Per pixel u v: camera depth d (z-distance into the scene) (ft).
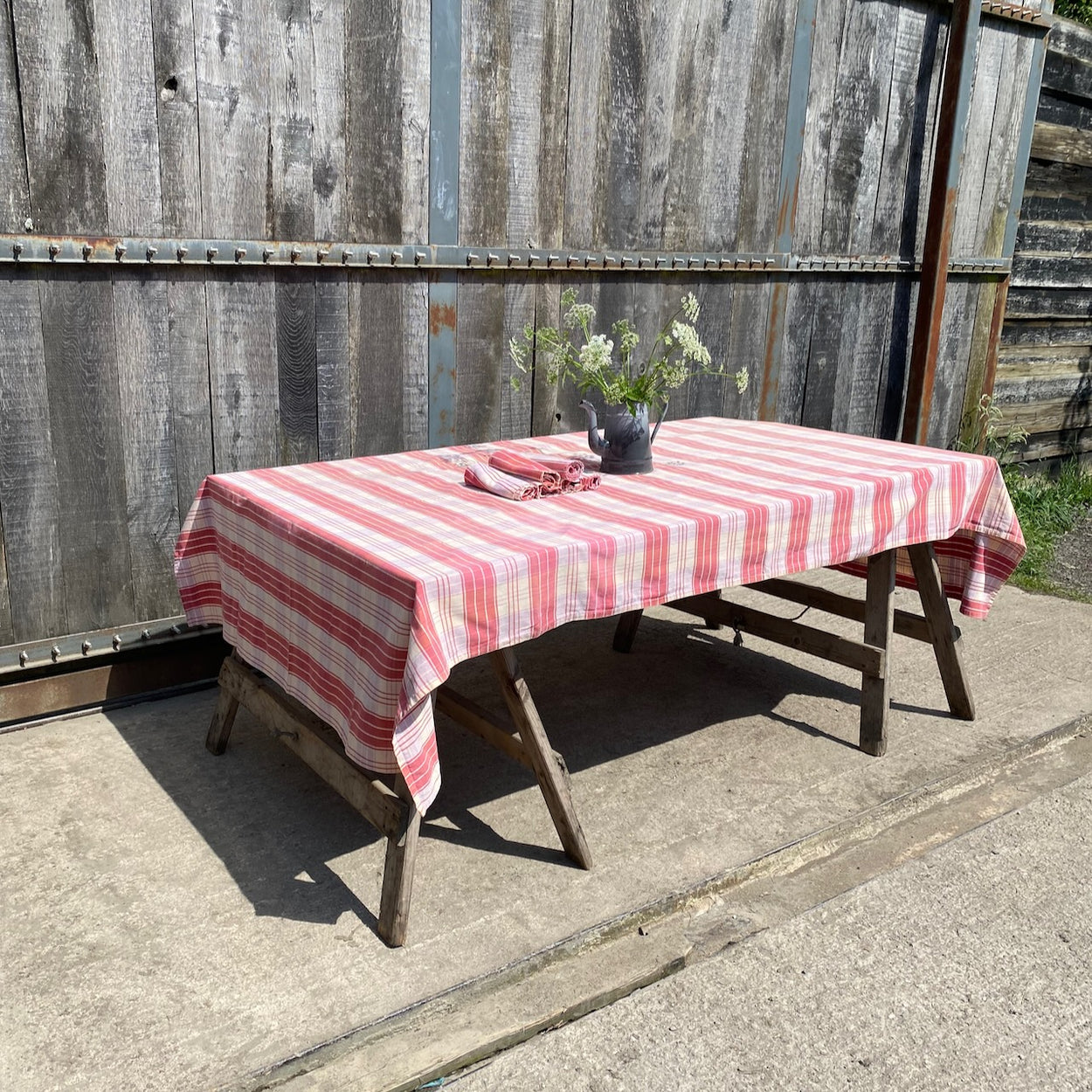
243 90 9.71
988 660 12.47
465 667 11.82
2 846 7.93
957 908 7.71
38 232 8.92
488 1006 6.50
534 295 12.36
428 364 11.70
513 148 11.65
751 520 8.05
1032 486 20.20
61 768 9.18
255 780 9.09
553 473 8.61
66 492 9.66
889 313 16.43
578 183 12.34
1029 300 19.21
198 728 10.09
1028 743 10.28
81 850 7.91
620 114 12.41
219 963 6.71
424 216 11.21
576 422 13.32
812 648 10.32
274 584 7.82
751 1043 6.30
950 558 10.83
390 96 10.61
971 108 16.19
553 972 6.82
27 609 9.71
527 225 12.05
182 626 10.62
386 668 6.42
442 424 12.02
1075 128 18.61
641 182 12.90
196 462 10.37
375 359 11.30
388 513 7.82
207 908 7.27
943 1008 6.64
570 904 7.41
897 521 9.36
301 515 7.64
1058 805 9.25
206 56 9.43
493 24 11.09
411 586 6.14
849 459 10.18
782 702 11.12
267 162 10.02
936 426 17.95
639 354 13.58
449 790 9.05
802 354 15.48
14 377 9.12
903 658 12.50
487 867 7.86
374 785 7.19
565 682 11.44
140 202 9.39
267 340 10.50
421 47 10.66
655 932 7.30
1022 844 8.61
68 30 8.67
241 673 8.91
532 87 11.59
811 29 13.83
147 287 9.64
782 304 14.89
